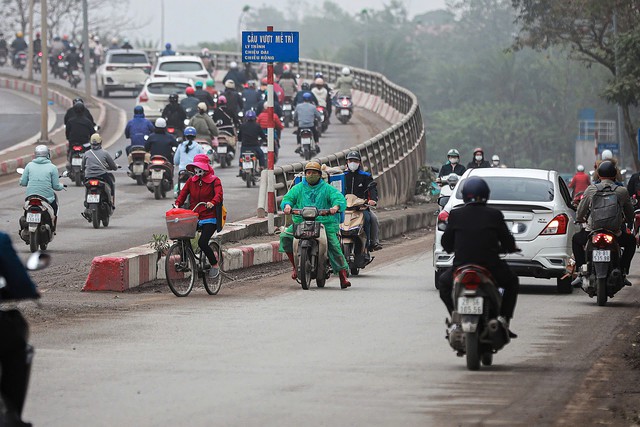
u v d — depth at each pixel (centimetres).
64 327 2808
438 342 2595
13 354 1413
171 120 7831
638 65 11019
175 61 11638
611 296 3381
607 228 3334
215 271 3550
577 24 13050
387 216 6481
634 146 12362
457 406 1903
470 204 2269
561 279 3672
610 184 3356
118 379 2117
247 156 7100
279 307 3234
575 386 2092
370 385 2080
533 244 3600
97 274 3628
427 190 8462
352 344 2558
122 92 15150
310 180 3747
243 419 1789
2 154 8625
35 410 1847
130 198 6531
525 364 2328
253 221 5084
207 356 2380
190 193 3566
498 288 2273
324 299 3444
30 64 15988
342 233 4116
